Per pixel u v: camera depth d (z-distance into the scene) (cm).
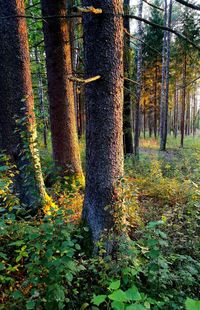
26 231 321
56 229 280
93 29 338
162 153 1675
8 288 297
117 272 313
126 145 1116
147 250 336
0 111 458
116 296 124
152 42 2155
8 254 340
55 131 658
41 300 258
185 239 411
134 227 428
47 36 629
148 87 2600
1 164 464
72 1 651
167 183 666
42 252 287
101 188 370
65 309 288
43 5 616
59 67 640
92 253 365
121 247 323
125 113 1089
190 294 322
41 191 451
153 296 301
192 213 454
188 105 3669
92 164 374
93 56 345
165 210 519
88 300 298
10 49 449
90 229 379
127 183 391
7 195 380
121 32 351
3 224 311
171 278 321
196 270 344
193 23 1656
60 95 650
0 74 451
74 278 320
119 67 356
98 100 354
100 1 325
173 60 2116
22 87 461
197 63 1664
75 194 514
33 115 477
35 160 428
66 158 660
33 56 1633
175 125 3020
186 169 918
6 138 462
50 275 249
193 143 2297
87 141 379
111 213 368
